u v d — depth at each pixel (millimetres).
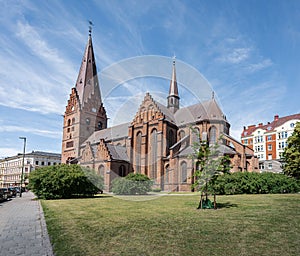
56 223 11469
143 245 7340
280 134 77812
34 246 7691
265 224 10125
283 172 39531
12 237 8977
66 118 68812
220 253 6488
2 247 7637
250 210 14328
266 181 27859
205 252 6590
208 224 10320
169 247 7082
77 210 16297
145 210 15516
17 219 13281
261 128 83688
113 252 6730
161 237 8242
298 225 9875
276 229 9172
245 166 42281
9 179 114750
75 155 63094
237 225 10000
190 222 10859
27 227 10891
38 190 28922
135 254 6531
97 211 15500
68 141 66562
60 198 29156
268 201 18953
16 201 27547
